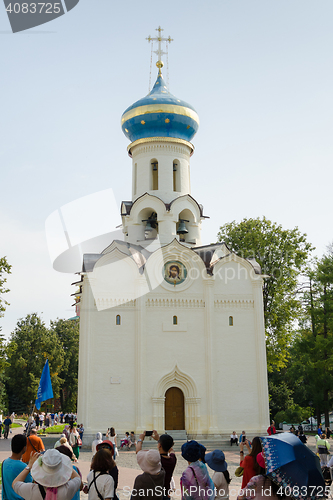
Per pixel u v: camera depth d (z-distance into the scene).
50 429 51.81
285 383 66.56
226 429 36.47
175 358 37.22
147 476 8.82
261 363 37.88
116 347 36.69
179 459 28.45
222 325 38.50
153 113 43.09
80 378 35.84
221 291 39.06
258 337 38.41
